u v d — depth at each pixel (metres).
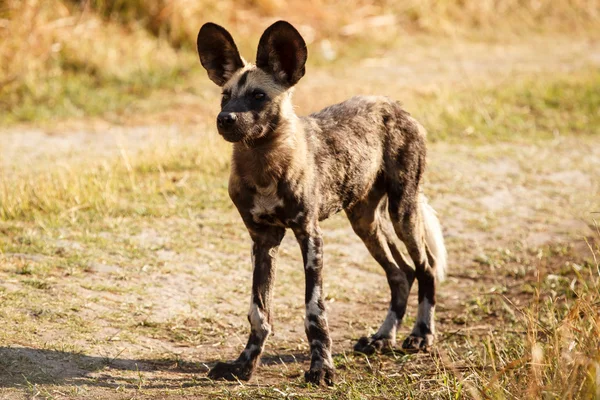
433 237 11.22
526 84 23.81
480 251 14.15
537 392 7.71
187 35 26.64
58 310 10.31
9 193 14.03
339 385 8.99
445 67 27.00
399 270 10.99
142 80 23.73
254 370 9.33
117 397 8.38
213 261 12.73
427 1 32.59
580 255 13.95
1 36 23.30
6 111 21.39
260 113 9.27
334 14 30.38
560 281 12.84
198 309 11.20
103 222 13.56
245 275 12.45
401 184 10.77
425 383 9.12
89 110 21.62
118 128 20.42
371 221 10.88
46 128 20.22
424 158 11.09
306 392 8.79
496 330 11.08
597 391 7.31
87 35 25.05
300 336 10.84
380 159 10.64
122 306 10.84
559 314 10.98
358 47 28.80
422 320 10.84
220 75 10.05
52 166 16.47
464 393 8.52
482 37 31.89
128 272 11.86
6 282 10.84
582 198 16.64
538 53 29.77
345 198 10.26
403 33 31.20
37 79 22.86
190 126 20.52
